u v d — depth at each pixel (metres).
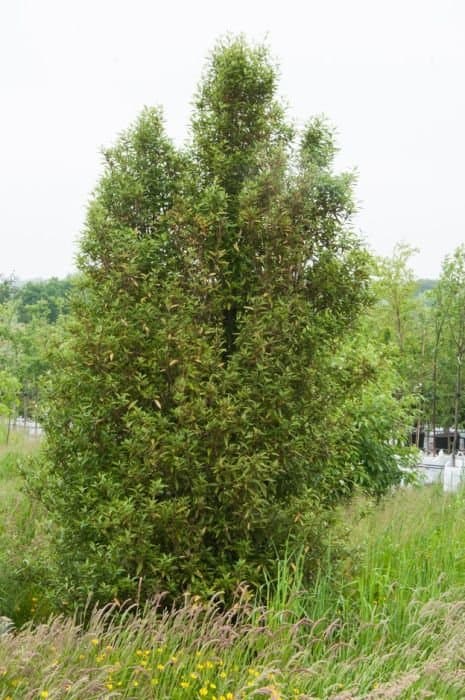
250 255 6.37
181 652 4.88
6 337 23.83
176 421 6.03
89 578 5.78
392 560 6.79
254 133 6.70
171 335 5.93
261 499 5.77
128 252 6.15
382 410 10.49
